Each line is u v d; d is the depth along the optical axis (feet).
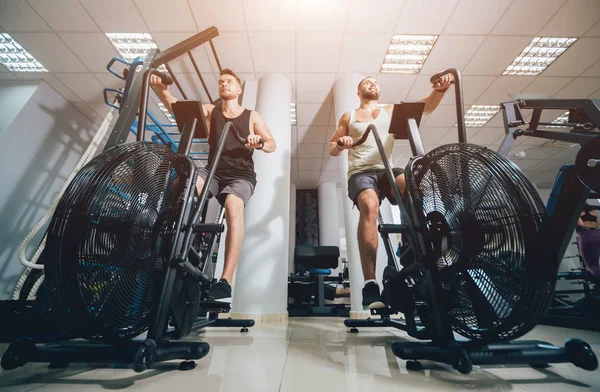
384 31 12.38
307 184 29.73
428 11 11.55
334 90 14.92
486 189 2.96
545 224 2.61
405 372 2.93
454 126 19.02
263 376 2.79
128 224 2.88
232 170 5.80
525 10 11.47
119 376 2.76
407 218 3.62
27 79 14.93
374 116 6.44
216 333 6.45
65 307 2.58
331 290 15.49
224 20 11.85
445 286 3.19
